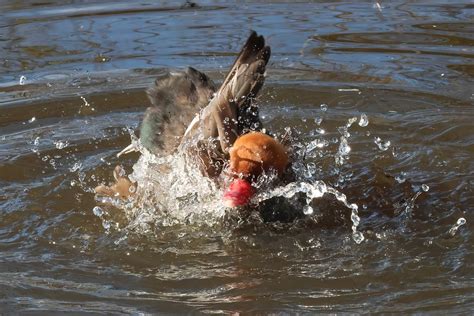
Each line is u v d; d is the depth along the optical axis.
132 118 11.25
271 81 12.07
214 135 9.46
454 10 14.81
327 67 12.51
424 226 8.82
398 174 10.02
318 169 10.16
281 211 9.04
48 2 15.58
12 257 8.12
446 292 7.37
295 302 7.28
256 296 7.39
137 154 10.46
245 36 13.54
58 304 7.22
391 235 8.62
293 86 11.93
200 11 14.88
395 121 11.10
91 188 9.70
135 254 8.26
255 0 15.58
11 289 7.46
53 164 10.16
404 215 9.09
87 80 12.16
